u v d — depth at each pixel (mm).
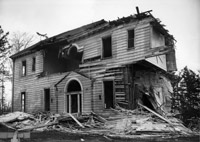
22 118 18484
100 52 18141
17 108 26250
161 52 14797
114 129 13141
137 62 15641
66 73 20609
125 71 16234
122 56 16672
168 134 11719
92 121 15445
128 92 15781
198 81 17156
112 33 17578
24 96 25516
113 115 15570
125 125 13172
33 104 23875
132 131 12250
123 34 16875
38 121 17484
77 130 13828
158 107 16047
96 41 18625
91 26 19000
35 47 23969
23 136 4969
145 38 15633
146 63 16109
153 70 18078
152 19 15461
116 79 16656
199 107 16797
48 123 15508
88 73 18641
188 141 9648
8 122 17703
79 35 19844
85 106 18172
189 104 16953
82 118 15898
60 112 20188
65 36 21016
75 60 23906
